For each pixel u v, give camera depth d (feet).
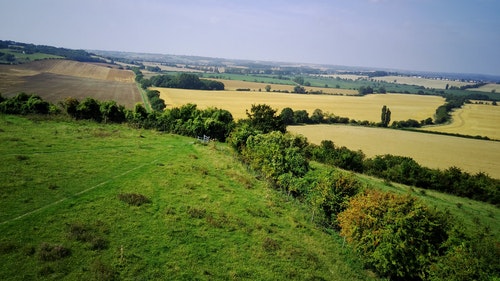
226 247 83.15
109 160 131.13
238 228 94.12
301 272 79.10
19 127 164.86
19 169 106.93
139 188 107.86
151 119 226.38
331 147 239.71
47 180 102.12
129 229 82.53
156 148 163.43
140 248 75.97
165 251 76.74
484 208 170.30
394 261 81.76
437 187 195.93
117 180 110.93
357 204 94.99
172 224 88.53
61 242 72.69
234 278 71.46
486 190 185.47
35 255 67.26
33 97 207.00
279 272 77.05
